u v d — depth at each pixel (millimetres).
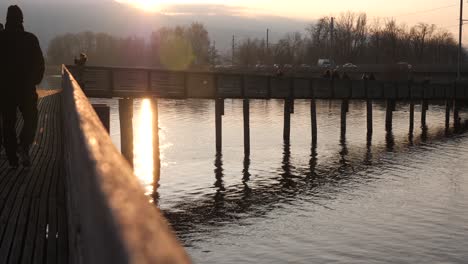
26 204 6504
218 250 14867
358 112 63344
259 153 31312
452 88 49406
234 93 31141
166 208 19203
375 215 18234
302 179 24531
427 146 35906
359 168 27438
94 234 1173
